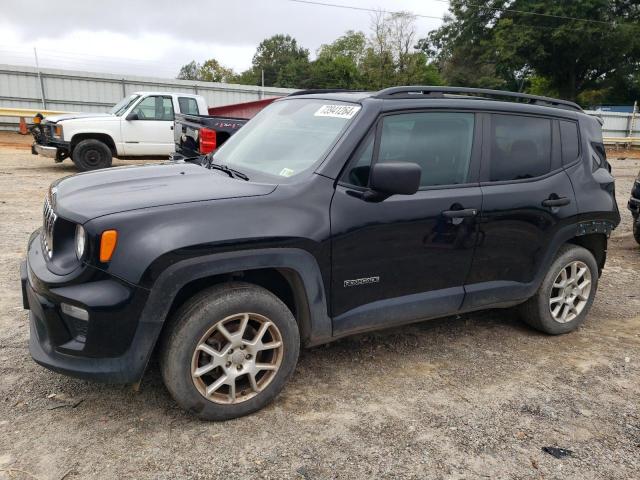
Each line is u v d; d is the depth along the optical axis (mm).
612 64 41750
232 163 3824
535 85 47781
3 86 23031
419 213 3443
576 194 4246
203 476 2592
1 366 3510
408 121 3535
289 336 3111
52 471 2578
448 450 2883
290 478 2607
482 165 3795
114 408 3107
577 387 3627
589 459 2867
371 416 3162
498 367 3867
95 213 2742
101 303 2639
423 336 4340
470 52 46312
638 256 7258
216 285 2971
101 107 24625
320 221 3105
